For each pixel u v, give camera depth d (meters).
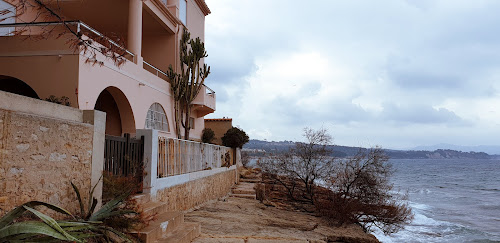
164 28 18.69
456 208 32.81
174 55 19.19
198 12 23.36
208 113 23.02
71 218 5.38
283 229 11.88
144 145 9.00
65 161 5.50
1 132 4.34
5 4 11.91
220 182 18.44
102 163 6.52
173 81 18.03
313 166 19.27
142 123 14.77
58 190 5.35
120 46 6.94
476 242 19.17
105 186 6.59
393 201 18.19
